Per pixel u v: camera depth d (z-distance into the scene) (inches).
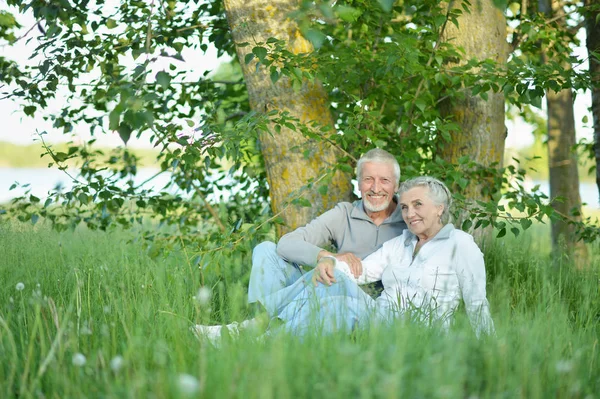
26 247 194.9
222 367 87.8
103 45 211.8
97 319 132.1
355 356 87.5
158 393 80.8
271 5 198.2
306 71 188.1
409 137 213.6
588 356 109.2
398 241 158.7
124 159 242.1
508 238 245.4
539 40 250.8
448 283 143.7
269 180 208.7
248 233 178.2
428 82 208.4
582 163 289.1
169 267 176.6
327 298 131.7
